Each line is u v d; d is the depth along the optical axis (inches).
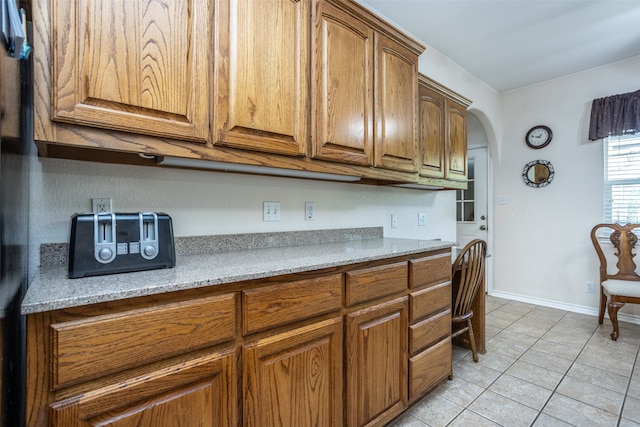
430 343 69.7
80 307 29.2
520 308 136.4
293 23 54.5
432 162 91.2
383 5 86.4
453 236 126.8
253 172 63.0
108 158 46.9
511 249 150.3
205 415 36.5
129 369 31.8
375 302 57.5
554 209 137.2
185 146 43.2
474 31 99.6
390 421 61.9
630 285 103.5
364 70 66.7
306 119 56.7
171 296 34.4
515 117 147.9
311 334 46.9
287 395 44.2
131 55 38.3
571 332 109.7
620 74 119.8
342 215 85.3
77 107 34.9
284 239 71.9
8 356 27.6
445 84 115.9
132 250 39.7
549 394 72.5
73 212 47.0
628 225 114.1
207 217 60.4
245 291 40.2
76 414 28.8
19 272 34.0
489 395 72.3
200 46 43.9
